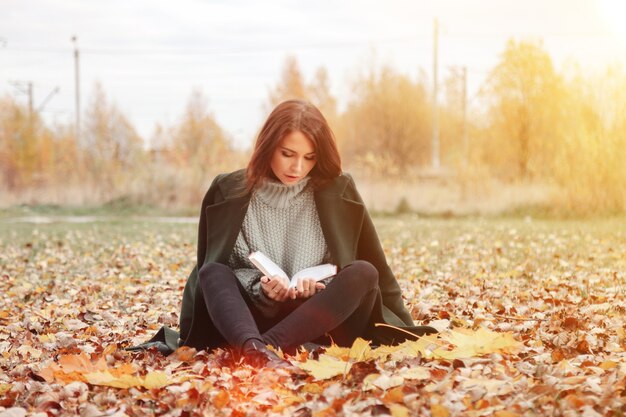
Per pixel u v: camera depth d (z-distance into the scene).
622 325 4.01
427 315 4.74
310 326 3.00
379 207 19.30
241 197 3.33
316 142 3.21
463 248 9.40
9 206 23.41
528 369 2.90
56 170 26.48
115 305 5.69
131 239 11.88
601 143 15.92
